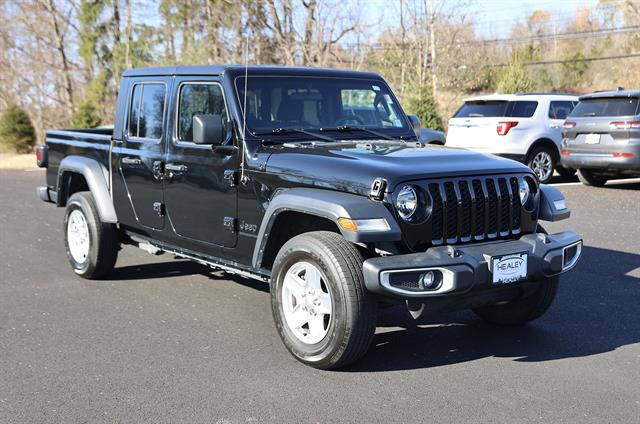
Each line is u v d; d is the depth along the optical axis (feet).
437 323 18.65
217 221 18.11
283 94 18.37
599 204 38.40
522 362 15.65
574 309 19.67
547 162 48.11
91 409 13.30
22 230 33.32
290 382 14.52
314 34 76.64
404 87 86.33
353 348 14.49
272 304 15.90
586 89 163.73
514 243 15.56
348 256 14.39
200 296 21.36
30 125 89.40
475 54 125.29
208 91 18.40
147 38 89.61
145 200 20.57
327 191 15.23
